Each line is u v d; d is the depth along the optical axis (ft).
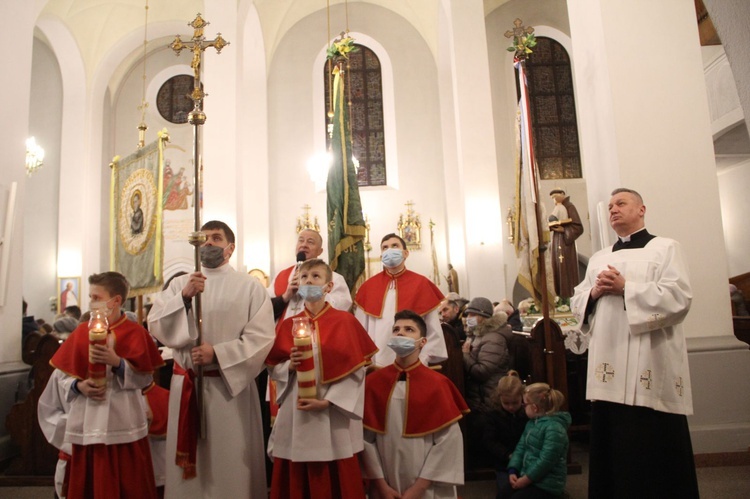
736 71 6.15
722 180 42.88
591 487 10.27
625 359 9.89
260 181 51.70
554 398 12.76
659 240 10.41
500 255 37.81
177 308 9.45
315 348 9.37
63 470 11.18
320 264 10.03
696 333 16.02
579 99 19.38
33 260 48.65
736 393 15.48
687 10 17.19
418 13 53.88
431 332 12.75
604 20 17.19
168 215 53.72
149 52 56.70
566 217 23.08
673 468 9.53
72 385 10.40
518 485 12.39
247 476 9.61
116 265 18.57
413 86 54.65
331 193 16.89
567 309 26.35
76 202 49.57
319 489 8.87
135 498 10.33
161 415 12.43
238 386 9.37
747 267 40.47
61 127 50.49
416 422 9.73
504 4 53.47
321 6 55.77
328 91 55.31
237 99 38.42
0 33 21.71
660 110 16.78
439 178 53.01
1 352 20.38
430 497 9.59
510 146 51.19
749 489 13.17
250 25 51.24
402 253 13.28
